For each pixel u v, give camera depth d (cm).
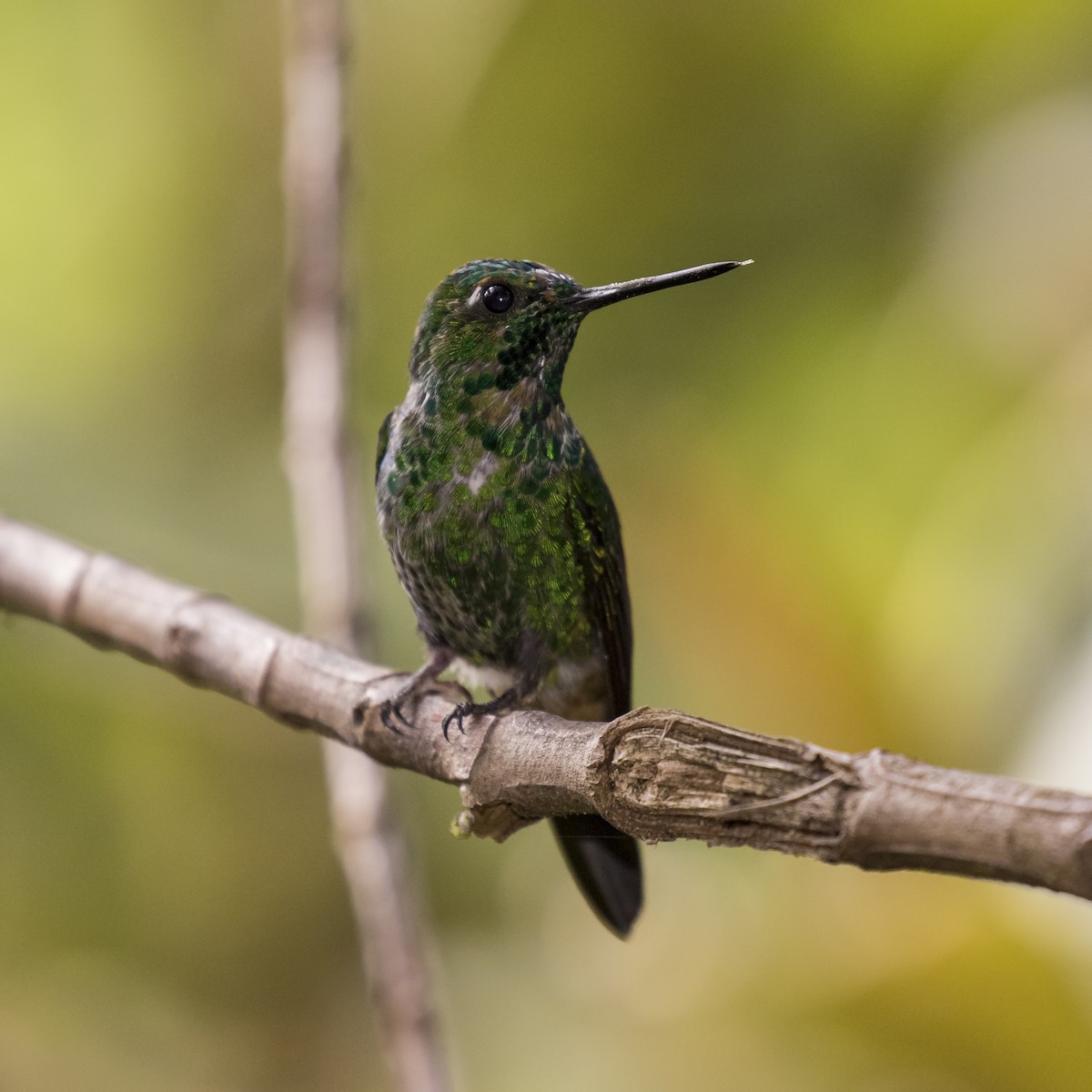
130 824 1120
